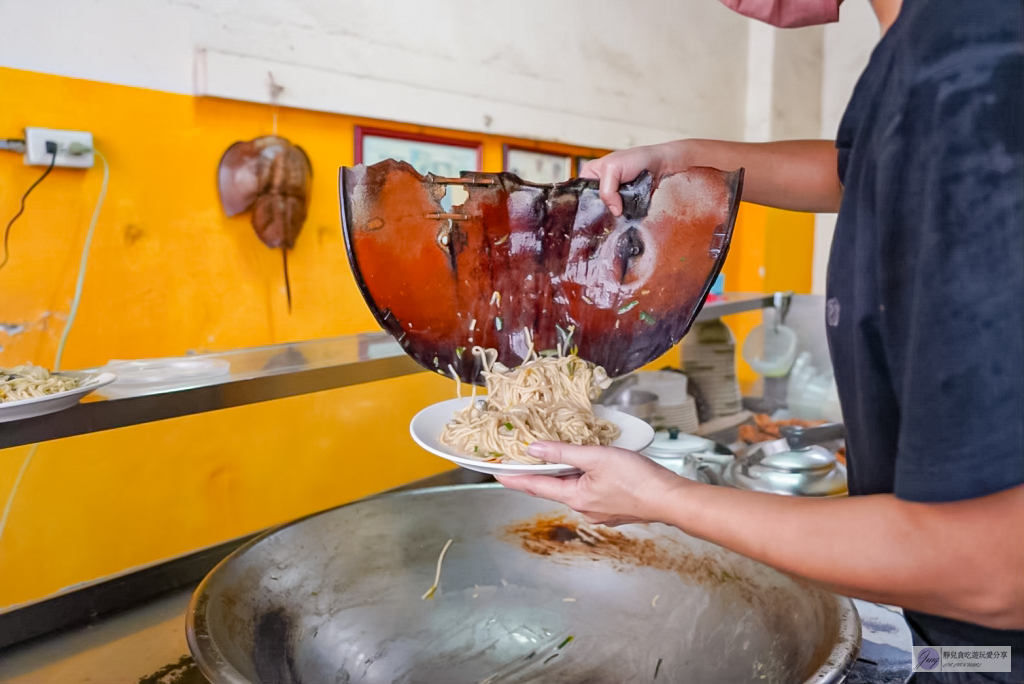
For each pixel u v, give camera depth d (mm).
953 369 486
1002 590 498
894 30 622
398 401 2049
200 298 1696
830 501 583
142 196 1570
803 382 2330
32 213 1421
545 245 1054
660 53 2828
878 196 582
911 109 541
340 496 1998
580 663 950
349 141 1913
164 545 1677
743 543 604
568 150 2553
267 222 1776
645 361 1070
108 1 1461
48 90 1411
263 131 1748
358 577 1064
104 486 1557
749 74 3352
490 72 2188
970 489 482
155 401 932
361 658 942
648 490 676
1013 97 484
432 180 950
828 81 3648
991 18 501
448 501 1180
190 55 1589
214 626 780
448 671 932
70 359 1510
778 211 3420
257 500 1835
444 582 1106
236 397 1018
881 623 1108
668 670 925
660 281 1030
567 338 1101
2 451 1401
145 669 975
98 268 1525
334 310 1970
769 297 2240
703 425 2129
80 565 1542
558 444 744
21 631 1019
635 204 1033
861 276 622
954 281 488
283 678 834
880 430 642
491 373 1059
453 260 992
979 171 485
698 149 1146
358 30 1843
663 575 1100
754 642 911
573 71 2467
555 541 1196
